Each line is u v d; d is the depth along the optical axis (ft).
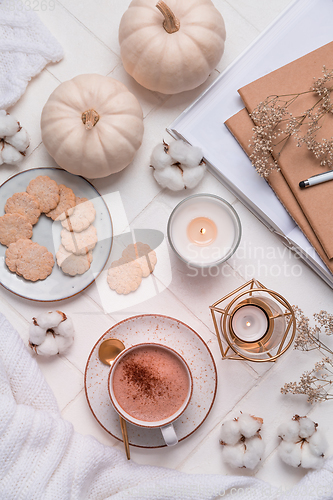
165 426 2.50
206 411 2.68
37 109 2.77
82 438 2.63
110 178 2.77
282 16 2.77
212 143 2.75
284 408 2.75
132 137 2.62
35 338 2.62
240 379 2.75
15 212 2.67
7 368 2.60
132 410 2.59
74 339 2.73
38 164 2.77
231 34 2.80
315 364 2.73
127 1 2.79
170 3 2.62
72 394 2.72
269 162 2.69
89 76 2.60
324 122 2.68
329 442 2.73
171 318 2.65
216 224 2.69
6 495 2.46
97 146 2.58
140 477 2.64
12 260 2.66
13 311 2.73
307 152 2.67
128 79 2.80
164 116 2.79
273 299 2.76
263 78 2.70
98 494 2.64
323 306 2.77
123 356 2.58
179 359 2.56
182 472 2.67
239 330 2.67
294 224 2.72
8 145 2.69
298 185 2.66
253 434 2.63
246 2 2.80
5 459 2.48
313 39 2.76
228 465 2.72
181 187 2.72
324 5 2.76
